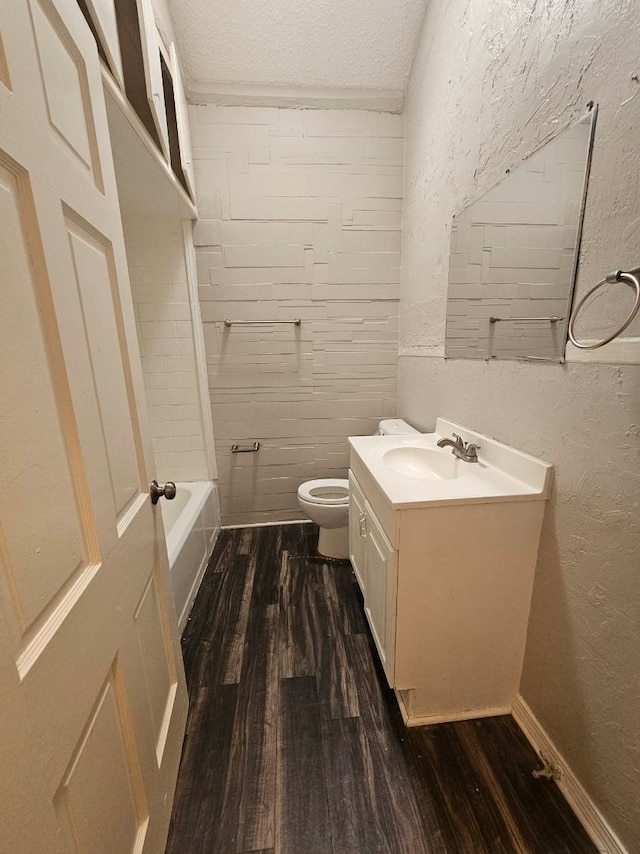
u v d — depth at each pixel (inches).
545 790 39.4
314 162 81.6
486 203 49.1
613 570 32.1
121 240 33.1
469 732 45.8
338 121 80.1
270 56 71.5
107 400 28.4
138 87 46.3
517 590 43.8
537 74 37.8
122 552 29.2
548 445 39.7
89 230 27.0
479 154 50.4
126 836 26.9
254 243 84.4
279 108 78.5
